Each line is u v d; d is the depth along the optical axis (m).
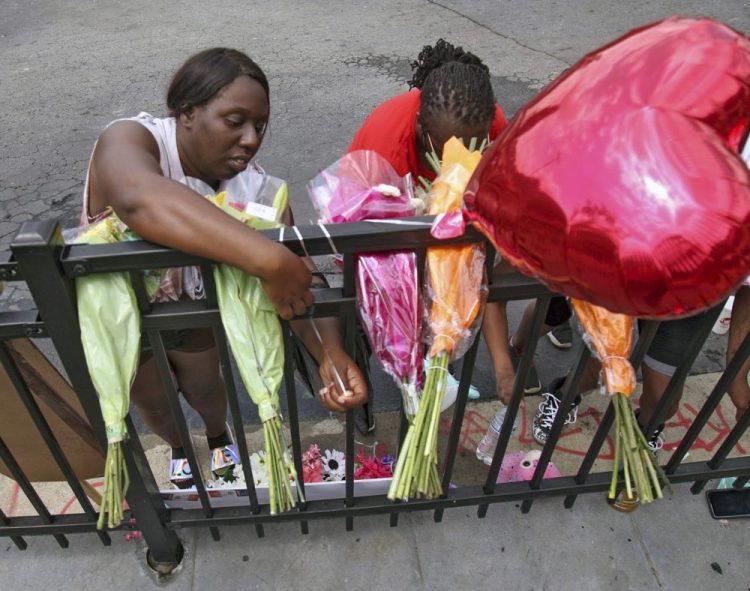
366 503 1.90
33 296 1.19
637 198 0.84
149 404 1.87
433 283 1.26
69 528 1.85
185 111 1.41
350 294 1.30
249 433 2.48
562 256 0.93
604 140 0.88
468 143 1.69
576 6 6.81
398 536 2.08
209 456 2.36
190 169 1.51
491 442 2.29
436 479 1.50
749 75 0.93
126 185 1.16
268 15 7.05
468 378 1.57
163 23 6.98
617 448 1.44
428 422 1.30
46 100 5.40
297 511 1.88
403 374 1.37
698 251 0.84
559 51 5.89
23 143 4.78
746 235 0.85
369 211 1.33
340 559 2.03
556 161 0.91
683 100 0.88
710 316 1.48
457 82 1.66
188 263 1.19
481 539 2.07
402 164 1.87
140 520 1.78
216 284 1.26
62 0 7.81
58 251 1.14
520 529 2.10
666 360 1.86
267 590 1.96
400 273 1.28
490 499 1.95
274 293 1.16
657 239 0.84
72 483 1.69
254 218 1.27
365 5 7.17
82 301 1.23
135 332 1.28
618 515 2.13
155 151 1.42
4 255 1.17
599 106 0.90
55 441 1.55
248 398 2.59
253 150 1.45
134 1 7.67
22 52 6.41
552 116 0.94
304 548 2.04
